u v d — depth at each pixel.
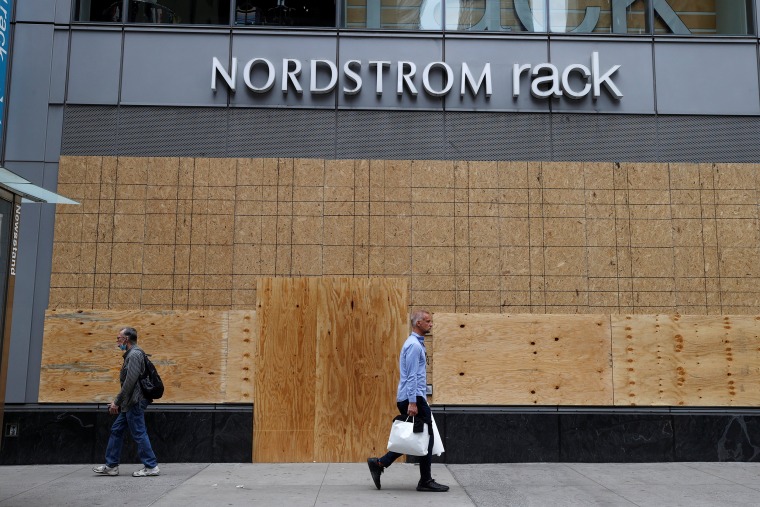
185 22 10.45
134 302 9.77
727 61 10.52
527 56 10.46
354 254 9.95
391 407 9.66
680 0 10.77
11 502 7.11
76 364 9.58
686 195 10.21
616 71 10.44
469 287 9.92
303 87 10.29
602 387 9.73
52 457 9.45
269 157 10.14
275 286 9.81
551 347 9.80
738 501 7.33
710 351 9.85
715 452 9.69
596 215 10.12
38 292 9.73
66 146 10.05
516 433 9.65
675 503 7.23
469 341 9.78
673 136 10.34
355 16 10.58
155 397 8.71
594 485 8.12
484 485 8.09
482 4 10.63
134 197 9.98
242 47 10.35
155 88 10.22
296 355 9.70
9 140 10.00
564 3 10.71
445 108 10.29
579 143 10.29
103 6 10.43
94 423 9.53
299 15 10.49
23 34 10.20
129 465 9.37
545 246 10.04
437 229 10.03
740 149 10.36
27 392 9.52
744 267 10.09
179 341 9.68
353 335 9.76
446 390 9.70
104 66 10.23
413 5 10.62
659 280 10.02
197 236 9.92
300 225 9.98
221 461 9.53
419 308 9.86
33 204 9.88
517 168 10.19
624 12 10.72
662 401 9.73
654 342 9.84
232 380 9.64
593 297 9.96
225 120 10.20
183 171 10.05
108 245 9.87
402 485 8.06
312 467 9.20
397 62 10.36
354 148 10.19
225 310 9.77
